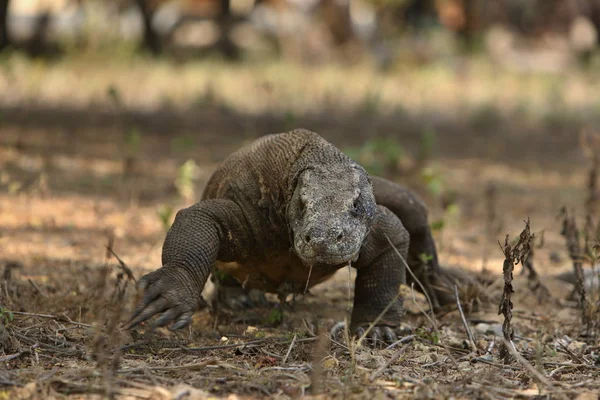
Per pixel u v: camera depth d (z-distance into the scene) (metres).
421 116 31.03
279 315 8.39
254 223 7.65
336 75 39.84
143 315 6.82
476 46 48.91
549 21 51.12
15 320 7.77
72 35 39.12
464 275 10.07
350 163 7.22
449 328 8.73
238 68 40.44
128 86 33.09
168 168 19.06
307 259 6.63
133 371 6.46
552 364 7.31
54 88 31.25
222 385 6.33
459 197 17.78
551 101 35.47
